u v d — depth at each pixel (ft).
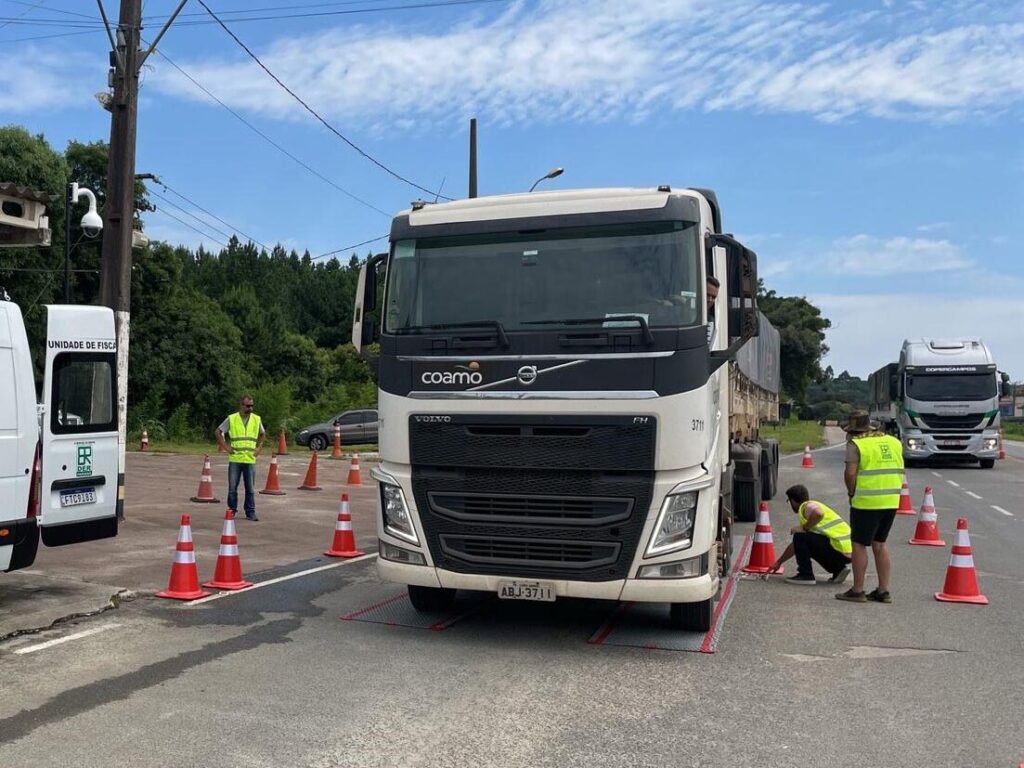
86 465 26.55
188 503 49.24
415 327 21.97
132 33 41.63
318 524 43.60
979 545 39.73
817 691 18.39
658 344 20.17
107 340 27.45
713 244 22.49
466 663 20.10
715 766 14.43
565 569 20.54
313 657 20.39
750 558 32.81
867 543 27.12
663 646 21.70
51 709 16.79
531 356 20.68
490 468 21.02
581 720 16.48
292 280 296.30
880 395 116.88
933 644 22.26
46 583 27.73
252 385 138.92
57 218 89.61
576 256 21.31
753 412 48.08
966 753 15.11
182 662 19.92
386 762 14.40
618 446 20.16
